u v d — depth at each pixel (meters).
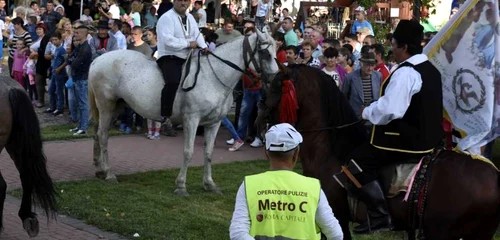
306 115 5.98
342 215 5.87
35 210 8.15
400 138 5.30
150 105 9.21
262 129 6.21
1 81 7.02
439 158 5.30
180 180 9.21
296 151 3.96
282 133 3.88
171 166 11.05
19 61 16.91
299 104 5.98
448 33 5.90
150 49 13.88
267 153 3.96
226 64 8.99
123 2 25.52
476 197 5.09
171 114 9.12
